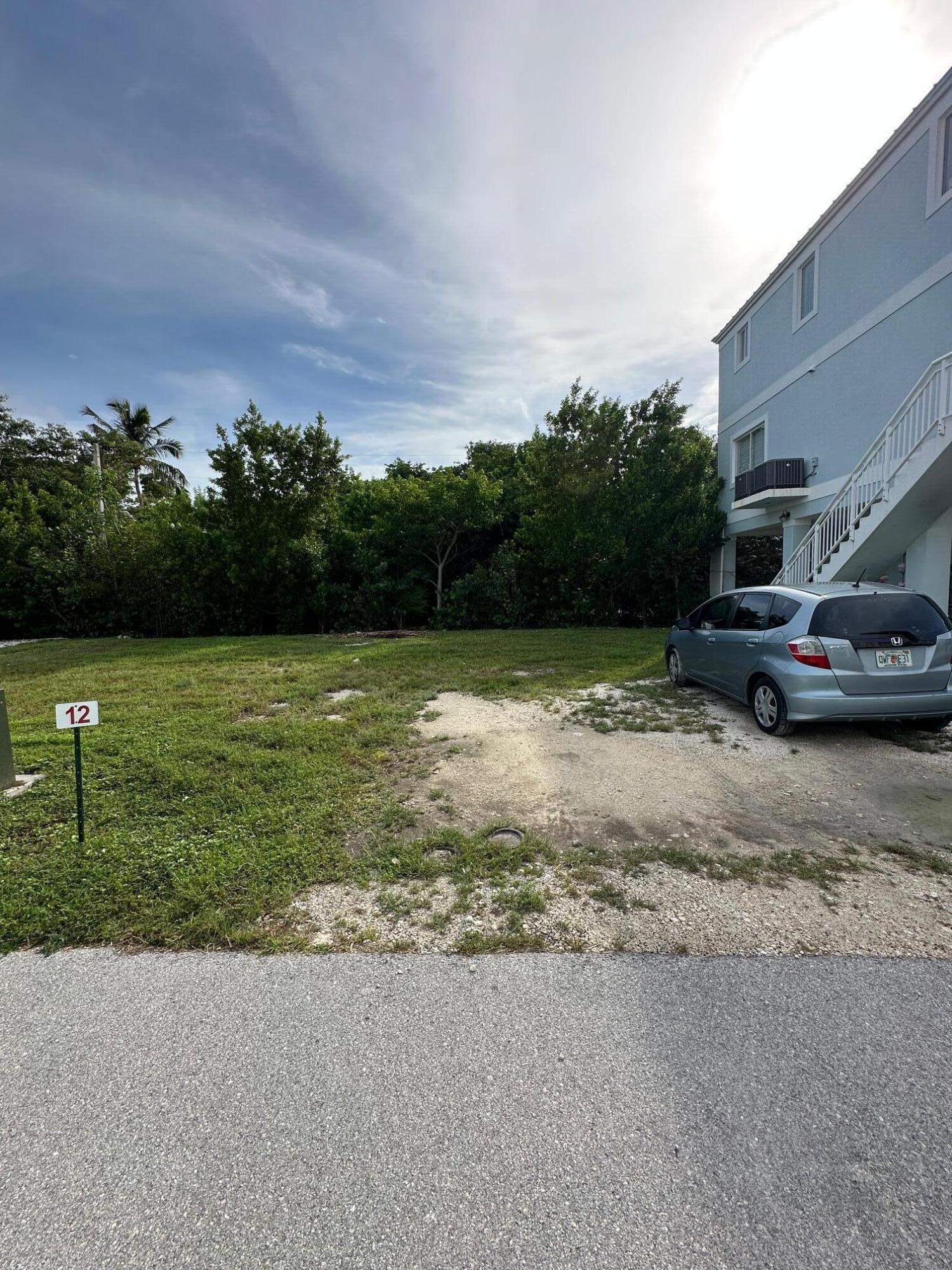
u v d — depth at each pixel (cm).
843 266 1237
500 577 1866
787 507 1470
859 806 423
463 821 408
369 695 792
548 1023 228
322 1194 166
